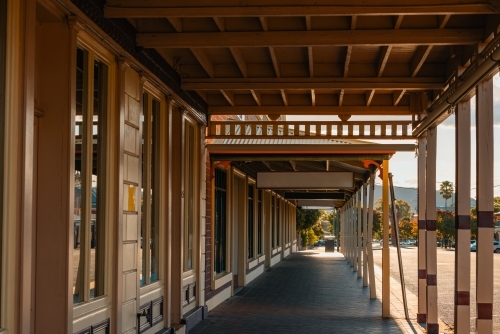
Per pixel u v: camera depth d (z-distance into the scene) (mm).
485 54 7395
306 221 58688
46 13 5781
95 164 7000
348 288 19094
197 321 11750
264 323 11938
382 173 13195
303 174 16469
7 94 4898
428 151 11117
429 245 11062
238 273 19641
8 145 4887
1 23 4875
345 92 12406
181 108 10664
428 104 11609
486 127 7414
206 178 13242
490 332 7406
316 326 11695
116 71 7371
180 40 7918
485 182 7414
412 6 6672
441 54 9516
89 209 6715
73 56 6051
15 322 4883
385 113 12430
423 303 12188
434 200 11070
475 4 6598
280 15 6805
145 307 8633
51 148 5965
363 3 6719
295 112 12719
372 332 11109
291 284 20328
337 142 13906
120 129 7328
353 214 27922
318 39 7820
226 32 7898
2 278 4832
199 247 12078
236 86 10312
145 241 8828
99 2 6688
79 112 6535
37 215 5945
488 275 7402
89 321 6566
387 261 13008
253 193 22281
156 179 9500
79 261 6520
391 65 10125
